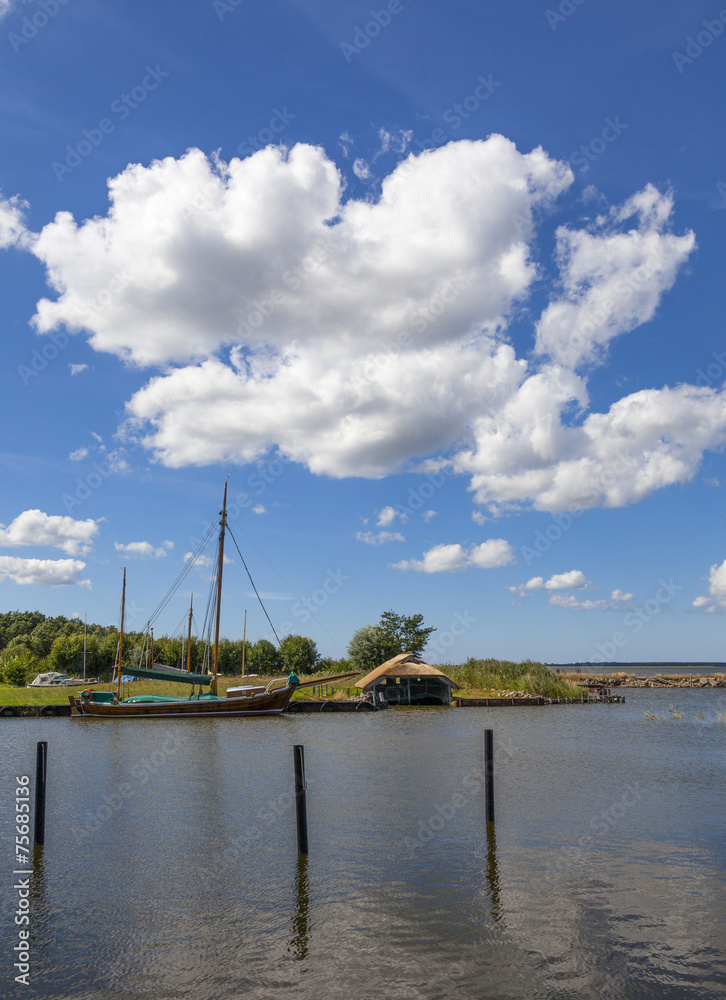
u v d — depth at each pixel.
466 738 33.75
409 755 27.70
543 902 11.34
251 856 13.96
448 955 9.53
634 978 8.88
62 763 26.00
